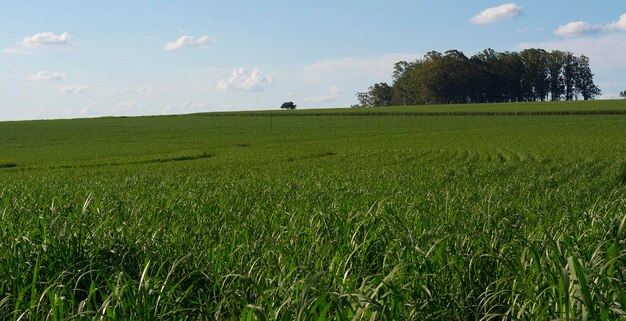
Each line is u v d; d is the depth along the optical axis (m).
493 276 6.30
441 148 51.31
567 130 70.38
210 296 6.18
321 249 6.68
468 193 13.32
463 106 127.75
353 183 19.73
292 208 10.20
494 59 183.50
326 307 4.25
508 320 5.68
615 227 7.14
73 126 94.06
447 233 7.22
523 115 99.69
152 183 21.23
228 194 14.00
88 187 17.66
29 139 73.00
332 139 68.44
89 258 6.53
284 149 56.09
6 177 32.41
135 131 84.00
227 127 90.00
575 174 25.31
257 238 7.75
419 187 17.16
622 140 52.88
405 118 101.50
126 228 7.70
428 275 5.71
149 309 4.82
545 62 180.12
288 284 5.63
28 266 6.25
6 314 5.47
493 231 7.29
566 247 5.66
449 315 5.60
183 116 122.88
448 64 175.25
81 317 4.43
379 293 5.38
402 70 197.00
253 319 4.66
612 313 4.68
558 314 4.73
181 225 8.27
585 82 182.12
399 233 7.14
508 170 29.66
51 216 8.70
